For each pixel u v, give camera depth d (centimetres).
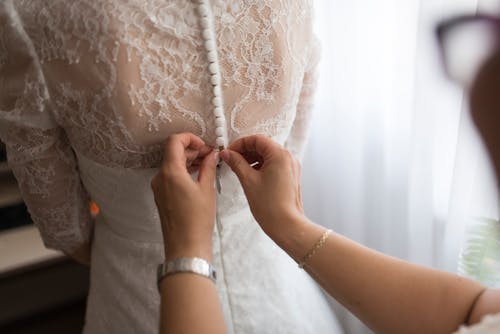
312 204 126
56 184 75
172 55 57
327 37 104
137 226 77
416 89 82
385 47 93
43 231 85
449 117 83
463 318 53
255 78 62
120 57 55
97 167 69
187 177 60
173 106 60
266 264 82
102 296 88
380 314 58
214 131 64
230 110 63
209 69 58
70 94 59
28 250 129
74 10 55
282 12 60
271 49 61
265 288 81
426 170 86
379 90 96
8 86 61
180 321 53
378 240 107
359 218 110
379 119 98
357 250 61
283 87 65
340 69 102
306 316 88
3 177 151
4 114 63
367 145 101
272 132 69
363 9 94
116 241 82
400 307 57
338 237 62
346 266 60
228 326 79
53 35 56
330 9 101
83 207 86
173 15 55
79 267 179
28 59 58
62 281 178
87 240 94
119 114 59
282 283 84
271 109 66
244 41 59
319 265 61
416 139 85
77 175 77
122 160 65
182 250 58
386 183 100
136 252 80
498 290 53
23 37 57
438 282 56
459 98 81
